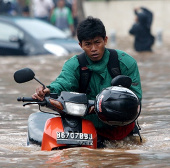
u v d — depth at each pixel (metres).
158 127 14.12
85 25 11.07
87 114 10.90
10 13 56.84
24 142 12.59
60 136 10.48
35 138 11.26
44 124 11.76
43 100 10.77
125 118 10.23
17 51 36.25
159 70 28.92
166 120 15.05
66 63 11.59
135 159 9.64
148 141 12.12
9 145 12.02
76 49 36.47
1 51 36.59
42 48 35.88
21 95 20.56
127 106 10.17
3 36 37.03
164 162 9.36
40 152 10.42
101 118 10.45
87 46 11.12
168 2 111.94
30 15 59.22
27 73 10.80
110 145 11.54
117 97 10.21
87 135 10.62
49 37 37.38
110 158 9.71
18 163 9.67
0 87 22.81
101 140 11.62
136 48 43.09
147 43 42.88
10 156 10.44
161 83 23.45
